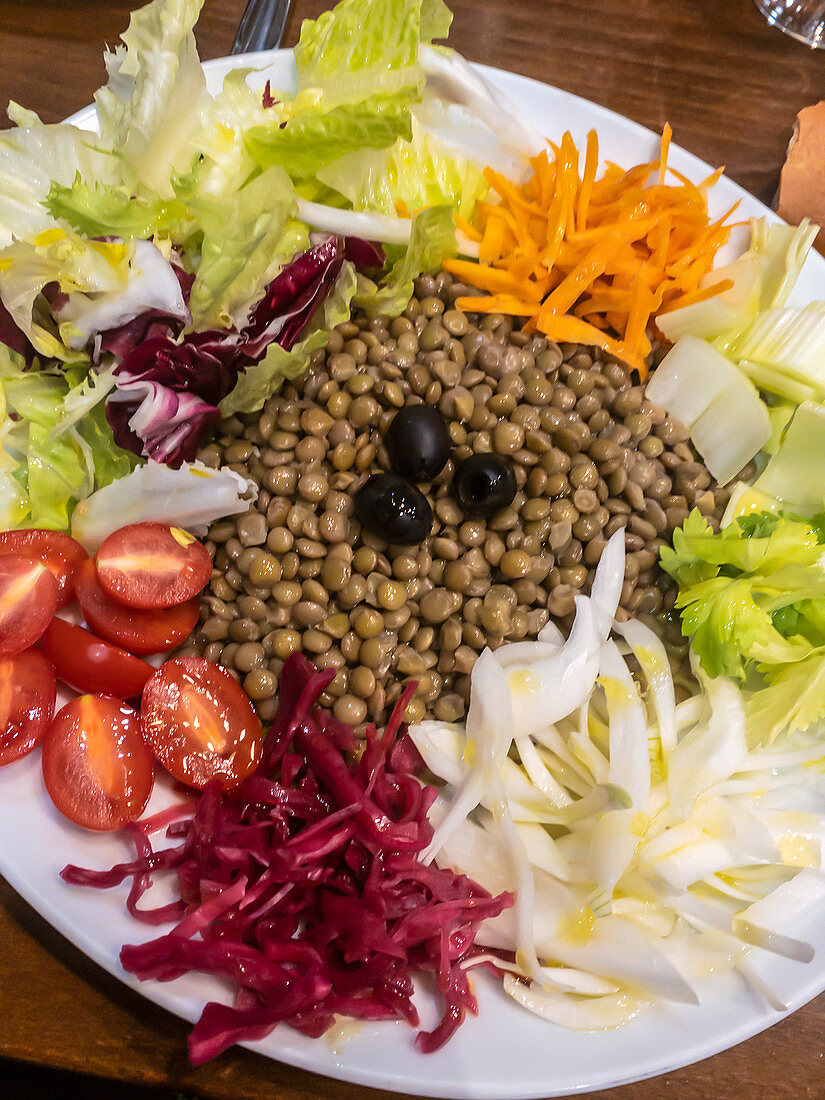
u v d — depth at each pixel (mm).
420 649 224
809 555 224
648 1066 184
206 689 204
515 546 231
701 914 202
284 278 225
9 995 190
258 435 230
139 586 202
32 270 213
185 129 227
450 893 195
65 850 185
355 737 213
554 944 200
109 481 228
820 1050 207
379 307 242
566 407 242
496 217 254
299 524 222
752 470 254
